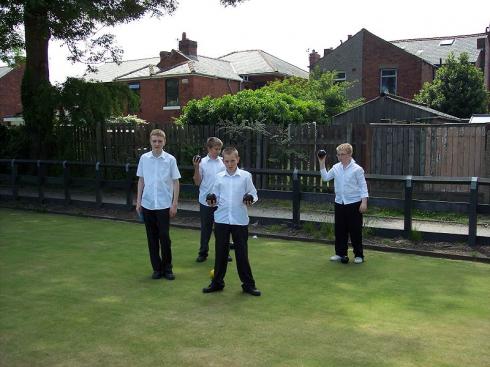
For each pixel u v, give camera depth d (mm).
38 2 12672
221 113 13344
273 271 6438
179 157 13062
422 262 6895
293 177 8781
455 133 10266
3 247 7863
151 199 6047
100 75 33750
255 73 32531
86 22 14375
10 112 37688
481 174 10102
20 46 15797
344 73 31922
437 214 9938
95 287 5773
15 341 4230
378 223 8961
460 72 25484
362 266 6688
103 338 4289
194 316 4809
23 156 15742
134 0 14664
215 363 3797
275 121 13203
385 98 17953
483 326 4547
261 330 4445
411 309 4992
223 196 5457
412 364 3775
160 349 4055
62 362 3832
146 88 29750
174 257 7230
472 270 6480
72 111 14578
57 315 4855
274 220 9156
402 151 10711
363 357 3895
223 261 5547
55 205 12062
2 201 12805
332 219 9078
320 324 4590
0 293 5562
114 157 14344
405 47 35062
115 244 8078
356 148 11055
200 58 31875
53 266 6711
